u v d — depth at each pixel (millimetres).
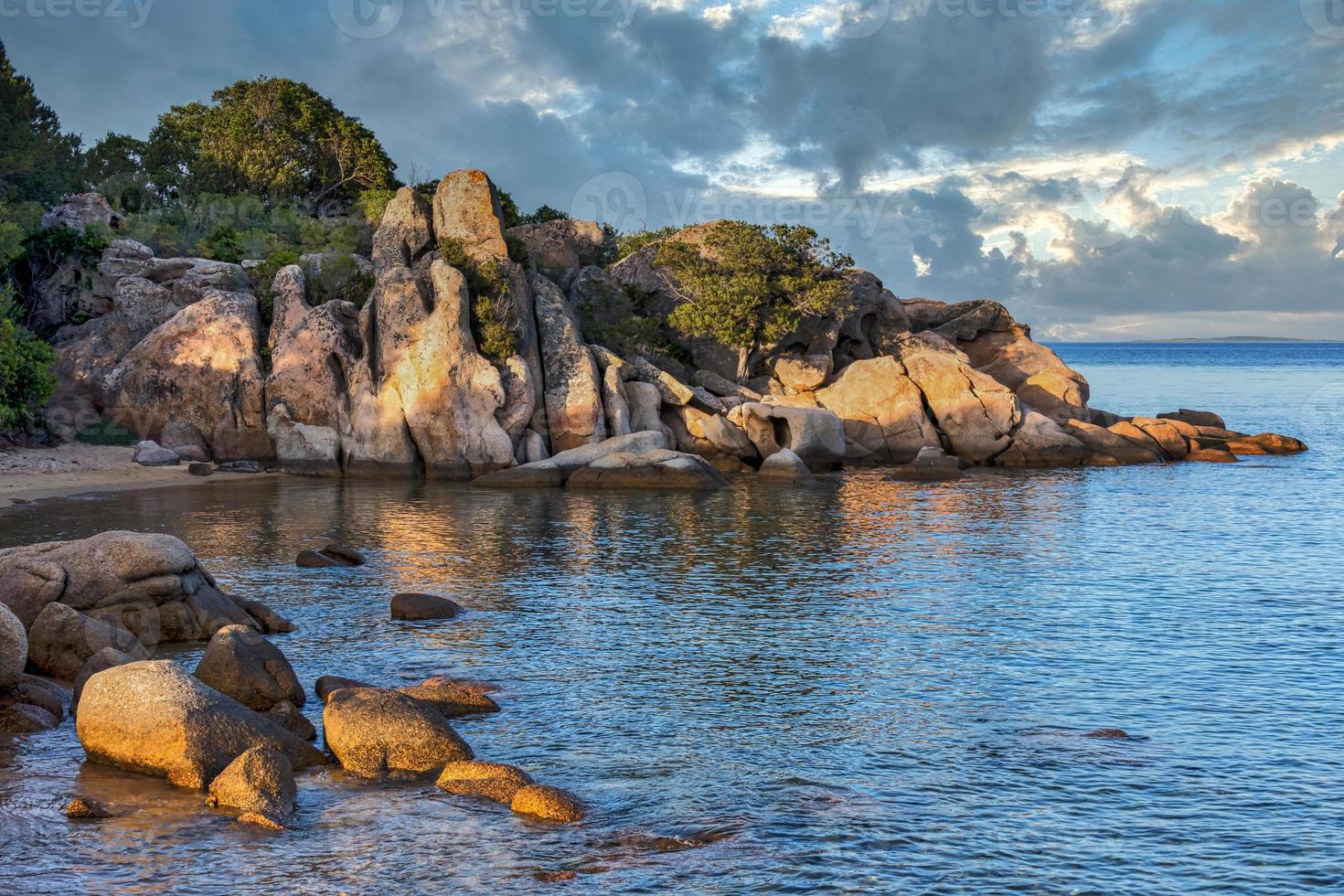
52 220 64125
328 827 12711
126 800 13328
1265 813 13500
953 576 28969
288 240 69125
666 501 44500
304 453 52125
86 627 18578
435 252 56625
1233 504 43938
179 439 52875
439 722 15039
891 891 11344
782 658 20656
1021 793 14062
